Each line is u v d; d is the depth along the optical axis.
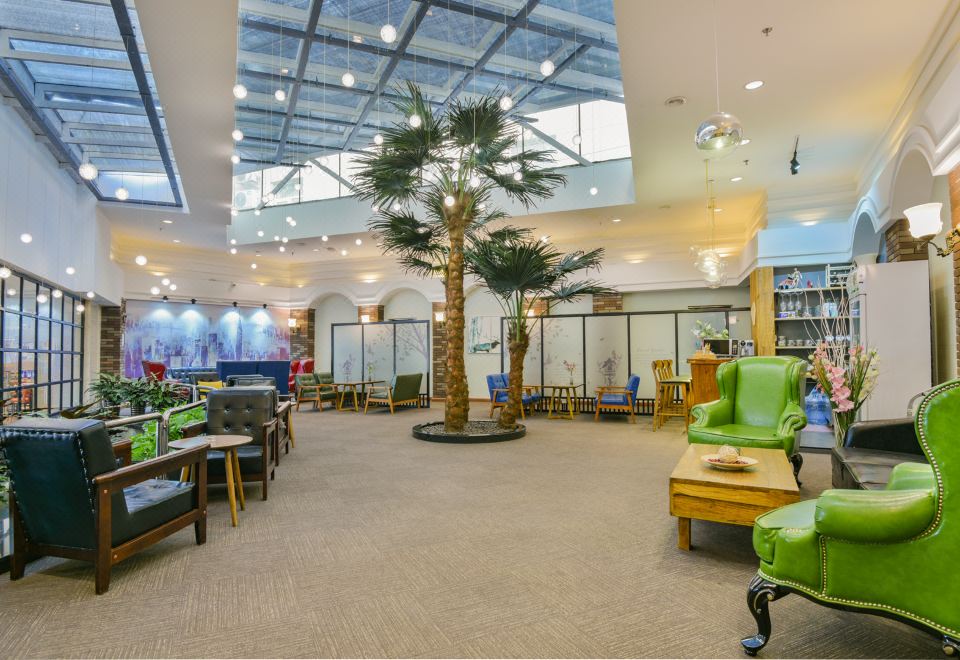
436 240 8.33
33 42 5.58
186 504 3.41
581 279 12.00
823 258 7.64
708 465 3.56
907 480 2.50
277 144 10.60
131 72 6.09
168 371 13.37
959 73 3.63
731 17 3.96
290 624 2.45
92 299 10.73
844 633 2.32
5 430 2.80
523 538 3.55
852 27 4.06
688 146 6.55
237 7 4.14
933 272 5.89
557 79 8.07
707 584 2.83
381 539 3.57
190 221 11.03
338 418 10.18
